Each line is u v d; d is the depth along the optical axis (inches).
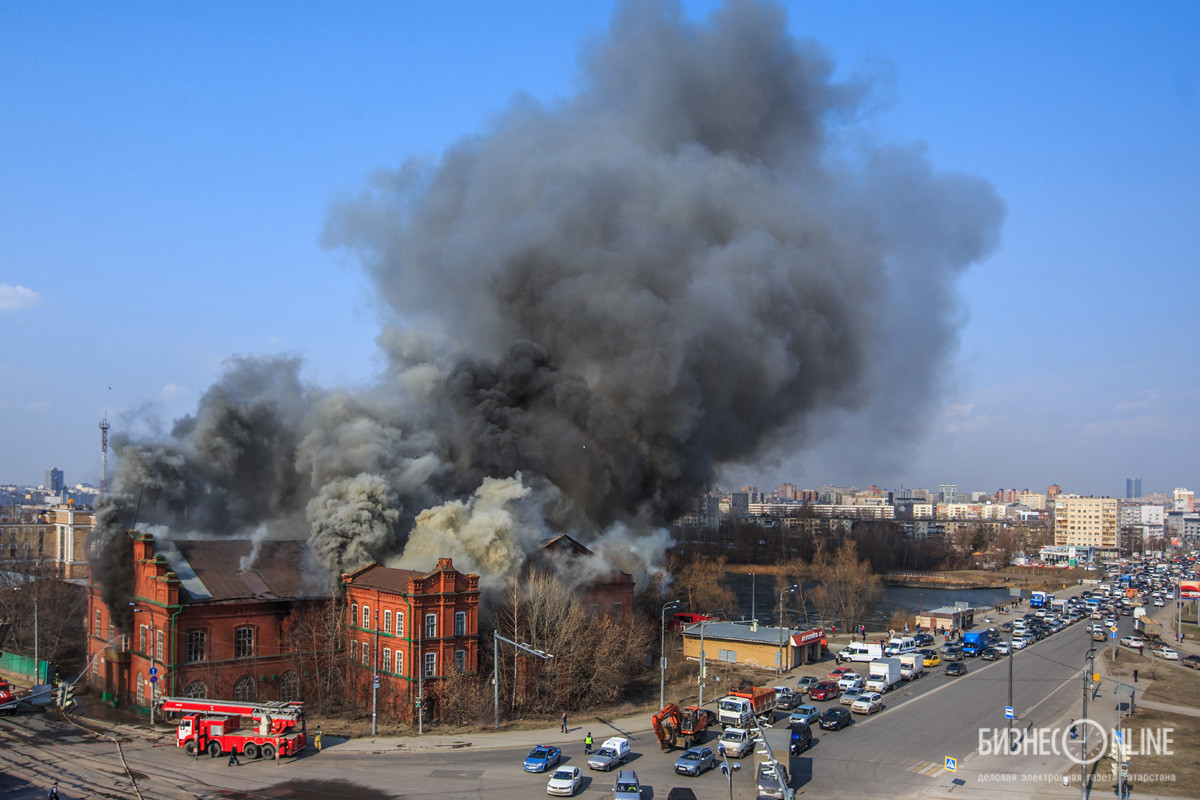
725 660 3206.2
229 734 1977.1
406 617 2320.4
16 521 5944.9
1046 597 5506.9
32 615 3208.7
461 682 2326.5
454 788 1727.4
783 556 7347.4
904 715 2409.0
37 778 1795.0
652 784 1756.9
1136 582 7485.2
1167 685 2945.4
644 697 2657.5
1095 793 1727.4
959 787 1754.4
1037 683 2930.6
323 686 2518.5
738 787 1739.7
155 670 2372.0
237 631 2444.6
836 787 1745.8
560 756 1975.9
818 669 3117.6
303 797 1669.5
